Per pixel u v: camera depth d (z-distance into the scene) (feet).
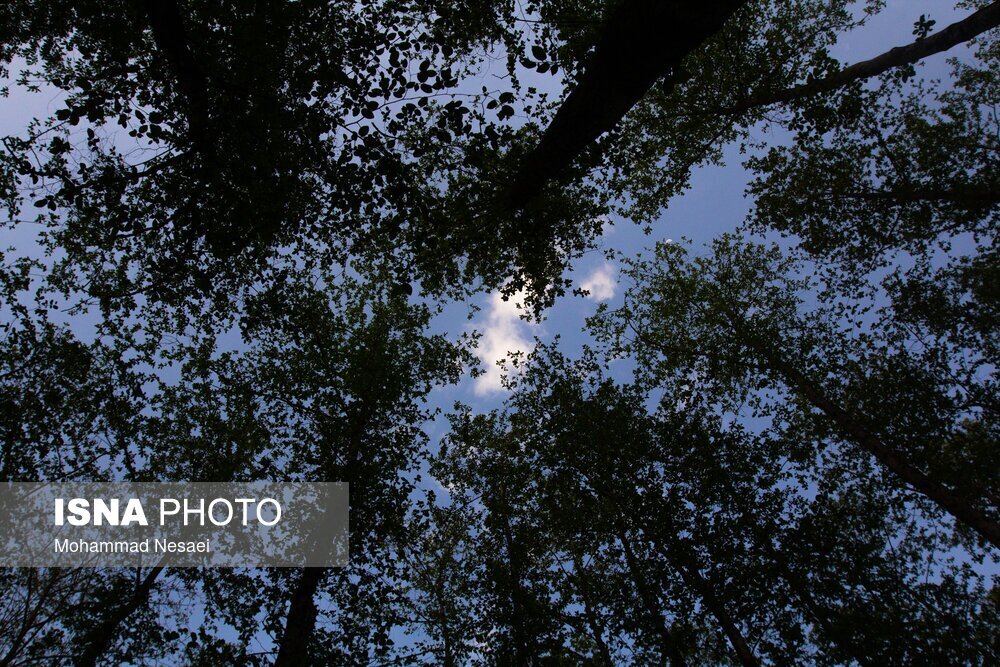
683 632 39.52
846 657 38.52
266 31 21.40
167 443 44.19
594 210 34.65
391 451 46.21
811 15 41.63
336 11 23.93
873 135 43.14
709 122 45.24
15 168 22.62
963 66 43.21
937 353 45.57
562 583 50.08
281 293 34.06
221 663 36.73
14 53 25.50
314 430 46.37
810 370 50.90
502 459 54.95
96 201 23.68
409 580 44.98
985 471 41.52
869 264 47.06
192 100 21.61
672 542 40.40
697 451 45.60
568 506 46.96
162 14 19.47
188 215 23.97
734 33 40.57
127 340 38.91
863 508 44.16
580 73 25.18
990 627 37.24
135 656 38.04
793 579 38.52
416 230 31.30
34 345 36.83
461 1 25.09
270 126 21.83
